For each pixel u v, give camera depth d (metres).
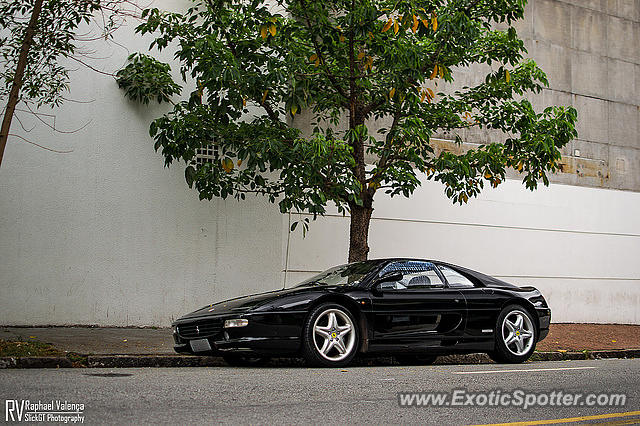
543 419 5.67
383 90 11.86
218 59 10.78
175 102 13.59
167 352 9.55
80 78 12.78
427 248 16.05
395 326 9.09
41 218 12.30
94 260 12.64
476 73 17.47
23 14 11.16
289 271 14.37
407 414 5.61
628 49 19.88
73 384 6.55
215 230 13.70
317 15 11.23
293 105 11.43
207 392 6.25
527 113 13.06
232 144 11.73
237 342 8.31
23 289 12.05
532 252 17.44
